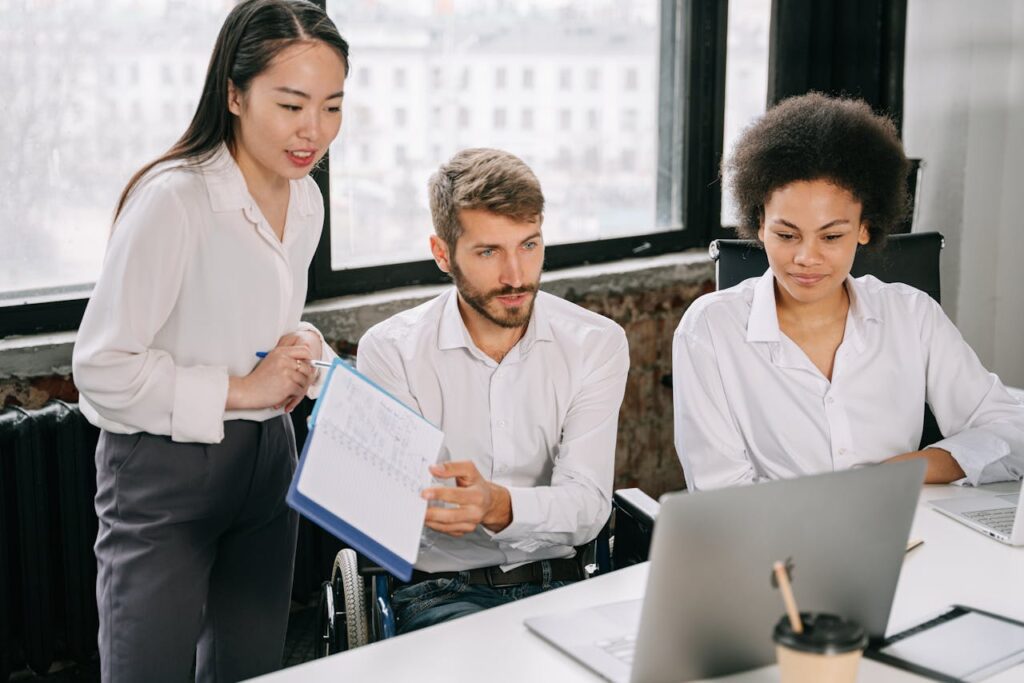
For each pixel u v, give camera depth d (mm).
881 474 1143
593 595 1376
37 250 2414
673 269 3311
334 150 2771
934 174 3564
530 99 3125
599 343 1766
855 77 3482
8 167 2348
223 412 1627
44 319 2420
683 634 1128
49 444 2326
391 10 2814
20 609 2367
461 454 1750
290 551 1836
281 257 1699
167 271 1592
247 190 1650
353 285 2848
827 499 1123
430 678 1173
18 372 2311
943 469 1767
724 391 1826
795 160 1626
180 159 1642
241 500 1716
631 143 3373
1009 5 3385
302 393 1707
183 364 1669
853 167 1619
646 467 3383
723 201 3566
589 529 1677
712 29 3432
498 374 1730
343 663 1206
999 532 1557
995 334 3576
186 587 1683
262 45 1582
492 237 1582
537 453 1761
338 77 1641
